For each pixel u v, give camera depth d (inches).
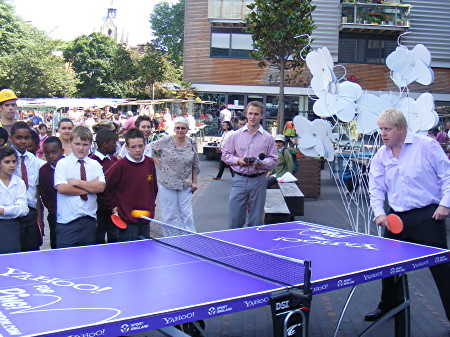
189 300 104.9
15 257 143.4
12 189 194.4
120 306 100.4
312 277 125.3
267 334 186.9
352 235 184.4
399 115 182.2
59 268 131.0
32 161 213.2
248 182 253.4
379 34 1275.8
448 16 1268.5
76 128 201.8
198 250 152.7
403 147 185.6
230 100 1316.4
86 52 2768.2
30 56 2102.6
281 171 435.5
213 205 450.3
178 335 133.0
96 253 149.3
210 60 1309.1
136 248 156.4
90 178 200.8
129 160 214.8
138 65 1902.1
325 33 1251.8
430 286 237.5
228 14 1249.4
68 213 198.8
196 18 1307.8
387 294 192.7
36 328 87.7
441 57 1277.1
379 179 192.5
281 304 112.2
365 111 282.4
